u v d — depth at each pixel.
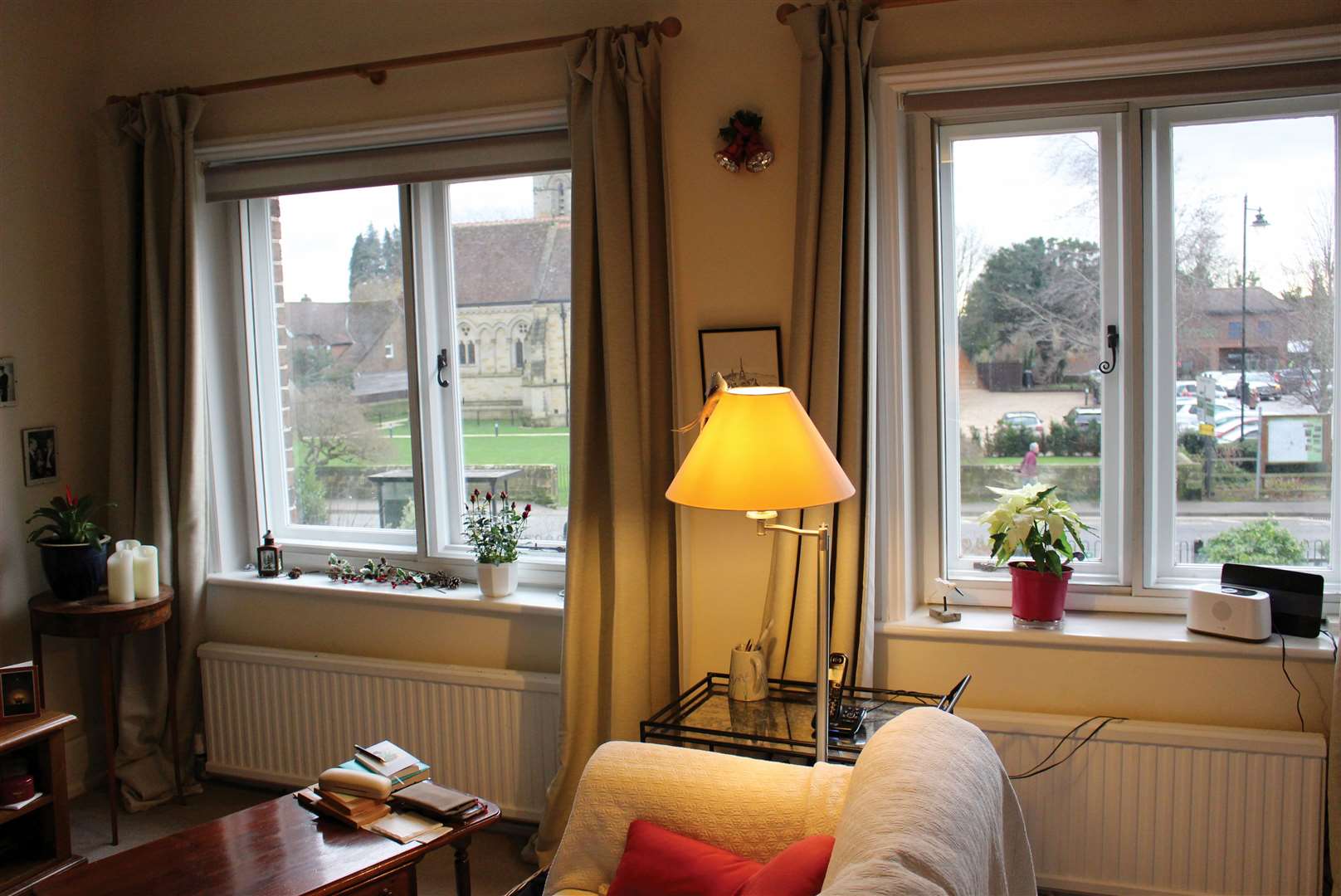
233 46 3.41
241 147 3.39
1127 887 2.60
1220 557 2.81
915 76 2.68
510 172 3.11
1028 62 2.61
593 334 2.91
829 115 2.65
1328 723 2.50
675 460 2.93
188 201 3.39
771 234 2.84
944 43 2.69
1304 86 2.53
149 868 2.01
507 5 3.06
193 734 3.55
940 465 2.95
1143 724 2.58
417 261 3.39
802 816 1.95
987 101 2.69
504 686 3.11
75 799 3.51
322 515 3.68
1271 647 2.52
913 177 2.88
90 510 3.36
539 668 3.19
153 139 3.39
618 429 2.84
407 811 2.24
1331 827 2.40
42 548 3.20
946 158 2.92
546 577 3.34
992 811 1.66
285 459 3.70
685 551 2.90
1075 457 2.90
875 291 2.70
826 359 2.66
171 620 3.46
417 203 3.38
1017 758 2.66
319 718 3.39
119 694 3.47
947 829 1.43
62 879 1.96
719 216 2.88
